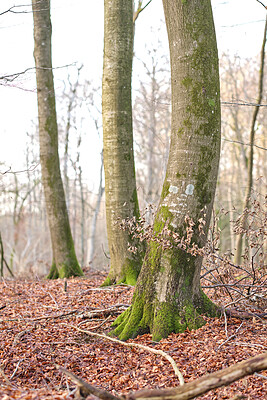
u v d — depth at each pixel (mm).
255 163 24125
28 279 11023
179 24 4727
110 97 7613
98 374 4117
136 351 4562
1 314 6523
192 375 3789
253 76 21516
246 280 6516
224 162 29359
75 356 4562
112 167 7695
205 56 4719
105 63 7676
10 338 5188
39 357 4527
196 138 4738
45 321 5922
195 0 4688
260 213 4926
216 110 4801
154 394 2465
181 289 4930
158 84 18203
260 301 5398
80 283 8875
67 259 10664
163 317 4852
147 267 5078
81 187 20281
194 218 4812
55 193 10695
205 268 5789
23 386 3822
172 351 4367
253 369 2375
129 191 7742
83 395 2617
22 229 27391
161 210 4969
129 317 5156
